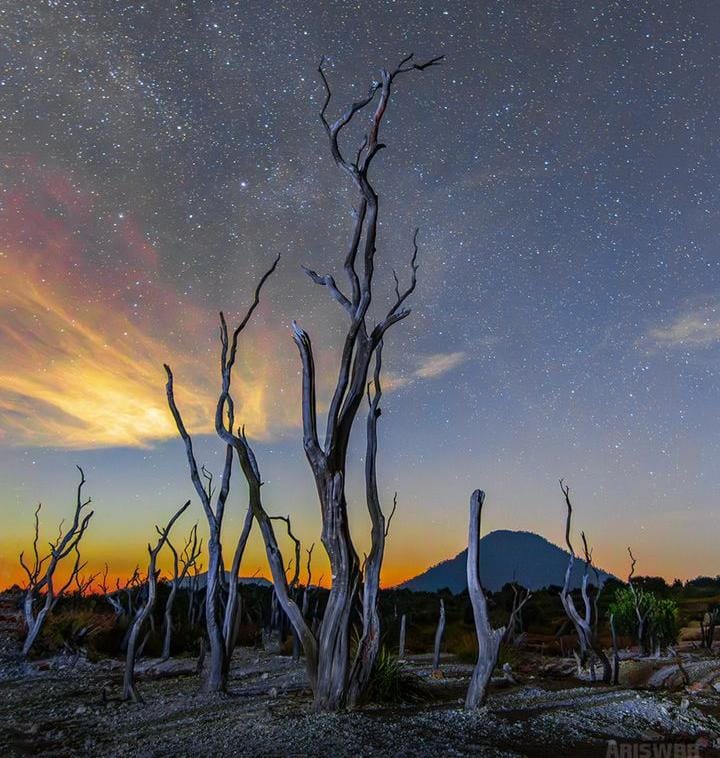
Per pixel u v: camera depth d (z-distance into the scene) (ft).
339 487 28.32
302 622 28.40
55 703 34.58
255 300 37.22
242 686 38.40
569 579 47.50
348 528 28.53
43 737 25.95
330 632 27.91
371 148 30.76
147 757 21.63
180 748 22.52
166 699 33.50
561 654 70.74
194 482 36.32
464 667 49.16
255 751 21.30
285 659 56.44
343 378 29.25
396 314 30.27
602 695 34.58
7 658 53.11
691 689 41.32
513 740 24.22
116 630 63.87
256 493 29.81
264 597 95.66
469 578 30.14
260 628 79.77
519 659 57.41
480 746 22.53
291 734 23.18
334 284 30.32
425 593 134.21
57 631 60.23
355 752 21.08
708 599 120.37
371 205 30.32
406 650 70.33
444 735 23.90
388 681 30.07
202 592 92.73
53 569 57.98
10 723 29.01
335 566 28.19
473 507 30.50
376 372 32.65
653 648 65.46
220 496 36.50
